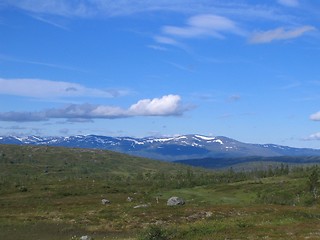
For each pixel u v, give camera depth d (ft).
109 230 252.83
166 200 467.11
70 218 304.71
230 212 297.12
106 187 644.27
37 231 253.85
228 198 488.02
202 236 168.55
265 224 201.77
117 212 325.83
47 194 554.05
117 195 549.54
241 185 587.68
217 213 293.84
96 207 377.71
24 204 431.43
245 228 185.26
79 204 423.64
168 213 302.86
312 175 469.16
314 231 173.47
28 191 593.01
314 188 445.37
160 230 171.83
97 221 287.48
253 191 522.88
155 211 314.76
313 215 247.29
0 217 318.45
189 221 269.85
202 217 285.23
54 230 256.73
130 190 621.31
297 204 414.00
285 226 191.21
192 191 578.25
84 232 248.11
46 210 370.32
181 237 170.40
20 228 265.95
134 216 297.53
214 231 179.22
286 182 556.51
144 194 563.48
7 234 242.99
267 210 298.76
